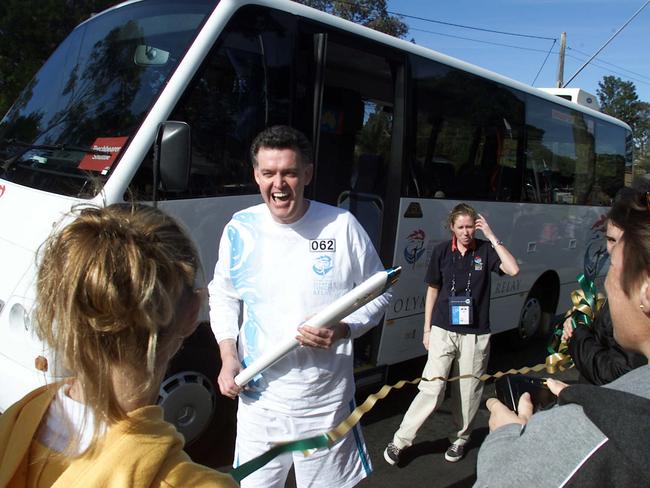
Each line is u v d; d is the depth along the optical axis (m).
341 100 5.14
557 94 8.48
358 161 5.25
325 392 2.50
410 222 4.90
